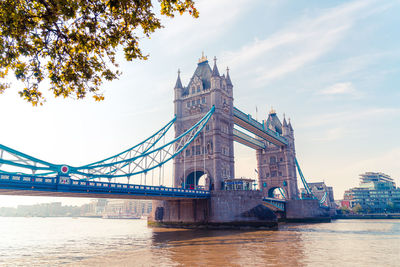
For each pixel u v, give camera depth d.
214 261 26.53
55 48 9.96
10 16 8.68
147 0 9.49
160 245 37.84
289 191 112.94
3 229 87.81
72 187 40.25
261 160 122.69
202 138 76.25
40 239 50.66
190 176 79.00
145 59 10.66
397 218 149.00
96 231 71.38
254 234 52.03
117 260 27.52
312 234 54.56
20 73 9.90
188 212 68.62
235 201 64.56
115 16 9.87
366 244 39.91
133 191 48.91
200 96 80.31
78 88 10.98
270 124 124.31
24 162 36.69
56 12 8.97
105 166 52.91
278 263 25.84
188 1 9.68
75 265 25.62
